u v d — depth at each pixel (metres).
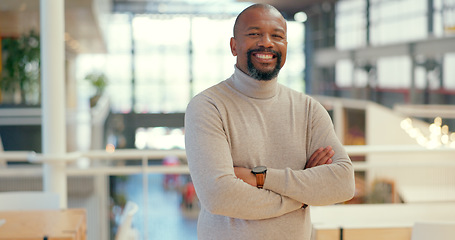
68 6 9.88
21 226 2.70
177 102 24.77
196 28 24.73
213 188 1.66
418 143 9.91
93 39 15.97
